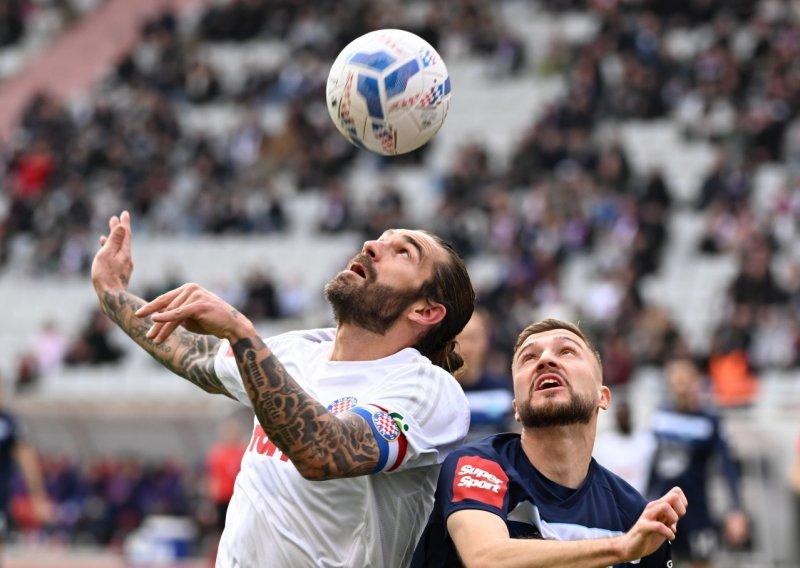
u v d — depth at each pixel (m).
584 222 64.19
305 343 14.37
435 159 78.31
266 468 13.45
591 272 62.03
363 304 13.55
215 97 90.25
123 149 84.50
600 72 76.75
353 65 15.05
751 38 80.38
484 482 13.11
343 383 13.48
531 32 88.25
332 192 73.31
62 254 76.38
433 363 14.16
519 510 13.30
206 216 75.88
